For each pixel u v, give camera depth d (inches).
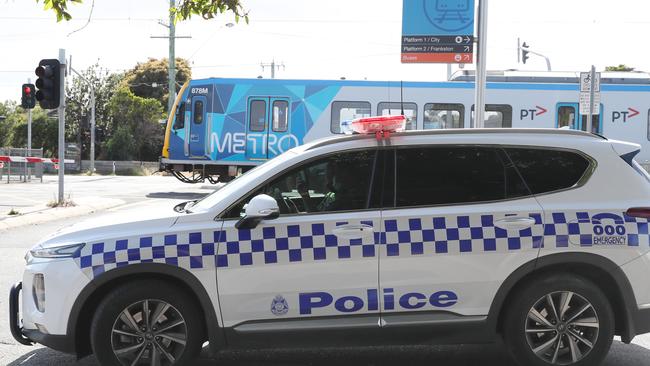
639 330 170.1
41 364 185.2
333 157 171.3
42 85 546.6
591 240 165.9
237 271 161.0
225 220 165.0
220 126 738.8
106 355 160.6
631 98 715.4
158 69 2247.8
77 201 603.8
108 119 1963.6
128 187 907.4
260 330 161.8
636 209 169.6
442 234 164.6
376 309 163.6
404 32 521.7
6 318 230.7
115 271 159.3
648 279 168.6
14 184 966.4
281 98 731.4
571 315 167.6
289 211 167.3
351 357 193.8
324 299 162.9
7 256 348.8
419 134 175.3
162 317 163.6
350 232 163.2
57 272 161.0
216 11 285.0
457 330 165.2
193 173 781.9
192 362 174.2
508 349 168.9
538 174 172.2
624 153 175.9
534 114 719.7
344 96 727.1
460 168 171.6
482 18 439.8
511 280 165.2
